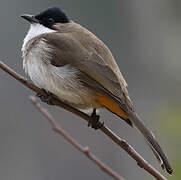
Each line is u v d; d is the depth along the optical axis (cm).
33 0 1584
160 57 1563
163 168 820
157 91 1534
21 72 1551
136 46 1609
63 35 962
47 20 992
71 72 929
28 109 1533
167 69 1543
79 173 1527
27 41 974
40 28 989
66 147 1534
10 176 1495
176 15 1552
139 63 1595
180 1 1546
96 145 1562
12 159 1502
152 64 1568
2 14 1561
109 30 1650
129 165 1520
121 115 904
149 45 1583
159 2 1568
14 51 1555
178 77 1527
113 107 908
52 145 1530
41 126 1530
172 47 1549
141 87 1567
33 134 1527
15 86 1534
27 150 1513
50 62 937
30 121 1531
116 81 920
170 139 1155
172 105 1263
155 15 1577
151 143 841
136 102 1549
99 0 1645
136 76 1589
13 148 1505
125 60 1617
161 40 1567
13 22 1563
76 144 839
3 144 1505
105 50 959
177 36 1549
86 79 927
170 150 1138
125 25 1631
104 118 1541
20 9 1571
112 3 1641
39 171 1505
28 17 996
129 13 1623
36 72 943
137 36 1608
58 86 930
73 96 930
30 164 1508
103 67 933
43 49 944
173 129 1163
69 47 945
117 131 1537
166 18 1563
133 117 879
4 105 1524
